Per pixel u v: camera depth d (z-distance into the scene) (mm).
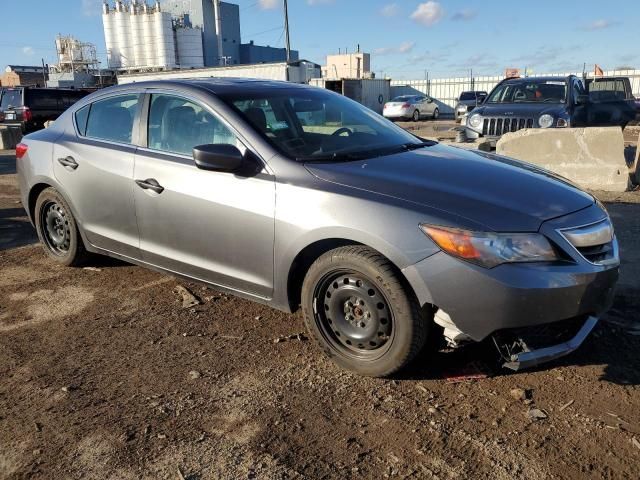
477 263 2783
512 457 2543
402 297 2949
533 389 3064
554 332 2990
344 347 3285
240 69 34469
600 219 3170
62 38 71625
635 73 31203
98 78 66938
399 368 3086
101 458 2596
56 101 20703
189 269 3910
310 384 3176
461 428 2756
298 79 33812
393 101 33844
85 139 4617
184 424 2838
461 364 3326
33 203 5219
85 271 5066
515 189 3186
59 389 3170
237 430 2783
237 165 3422
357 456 2576
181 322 4012
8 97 20547
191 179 3727
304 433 2750
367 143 3918
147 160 4027
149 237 4090
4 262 5406
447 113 41531
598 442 2627
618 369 3246
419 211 2932
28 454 2635
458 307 2838
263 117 3758
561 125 9375
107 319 4086
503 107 10070
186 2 76688
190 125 3902
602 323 3803
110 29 72312
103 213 4406
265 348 3609
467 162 3619
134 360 3486
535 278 2785
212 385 3188
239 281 3627
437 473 2455
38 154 4926
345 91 38844
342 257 3104
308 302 3320
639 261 5000
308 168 3357
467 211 2908
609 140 7918
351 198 3090
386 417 2855
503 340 2900
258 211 3396
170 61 72125
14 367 3430
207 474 2480
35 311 4250
